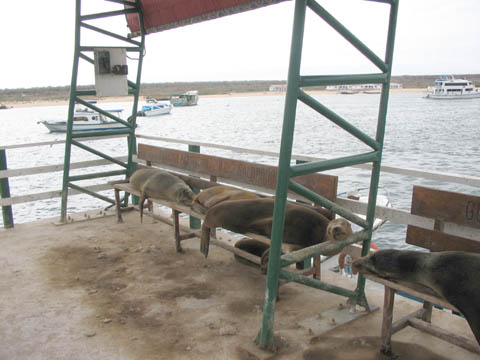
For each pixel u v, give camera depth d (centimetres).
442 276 274
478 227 327
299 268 467
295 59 275
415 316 333
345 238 352
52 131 4769
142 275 464
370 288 433
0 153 611
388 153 2970
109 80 641
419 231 364
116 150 3173
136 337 344
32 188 1992
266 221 399
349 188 1669
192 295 417
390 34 333
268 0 423
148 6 620
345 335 343
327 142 3897
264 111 11231
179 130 5597
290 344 329
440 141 3541
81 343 337
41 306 397
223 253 527
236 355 318
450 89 12525
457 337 297
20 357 319
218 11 498
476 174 2206
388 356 312
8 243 568
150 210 640
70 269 483
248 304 397
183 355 319
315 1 279
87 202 1767
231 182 546
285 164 294
